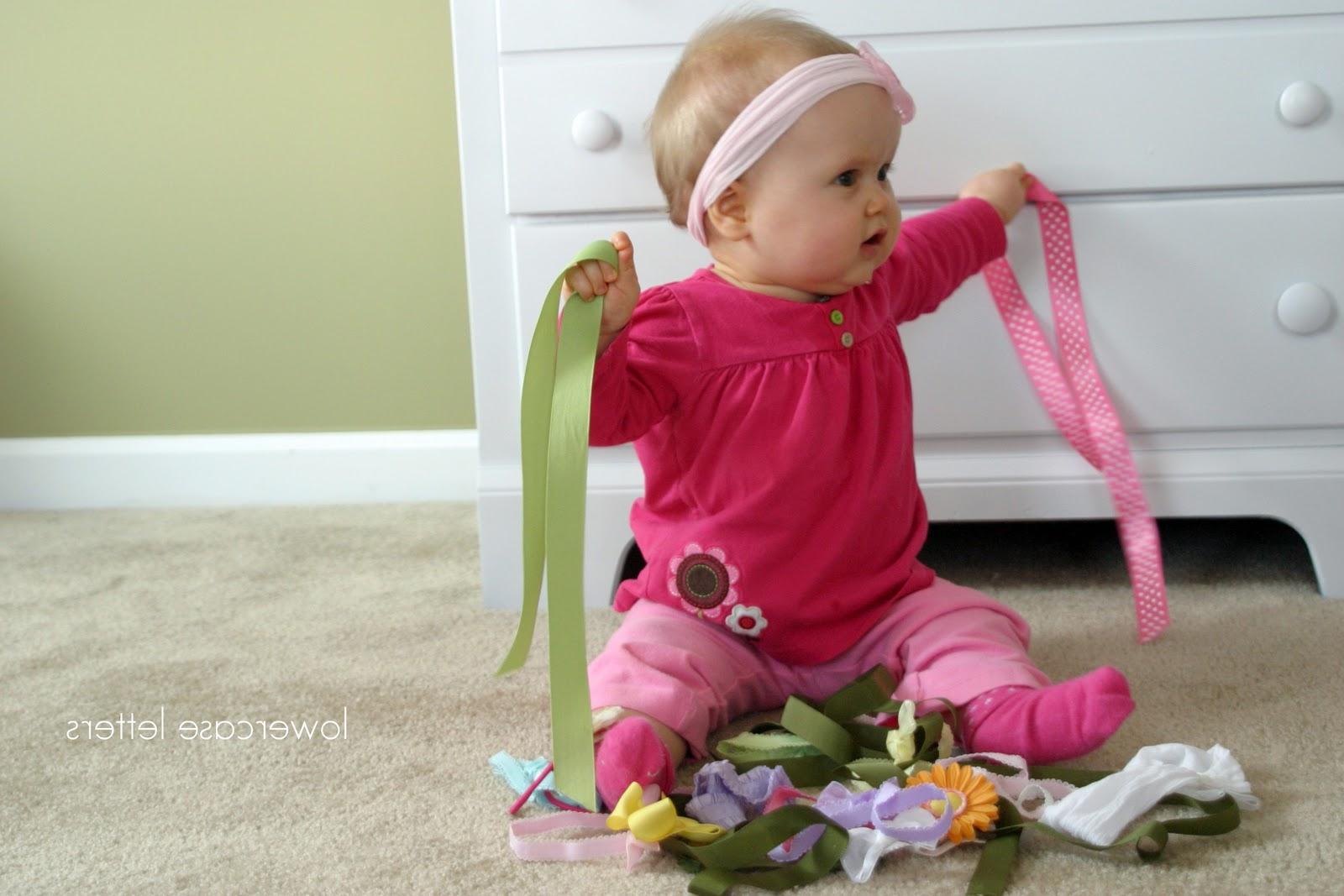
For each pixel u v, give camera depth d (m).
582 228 1.26
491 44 1.25
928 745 0.92
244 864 0.83
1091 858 0.81
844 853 0.81
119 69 1.75
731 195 1.02
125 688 1.15
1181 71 1.21
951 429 1.30
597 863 0.83
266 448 1.83
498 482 1.33
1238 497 1.28
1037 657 1.15
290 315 1.81
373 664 1.18
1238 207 1.23
